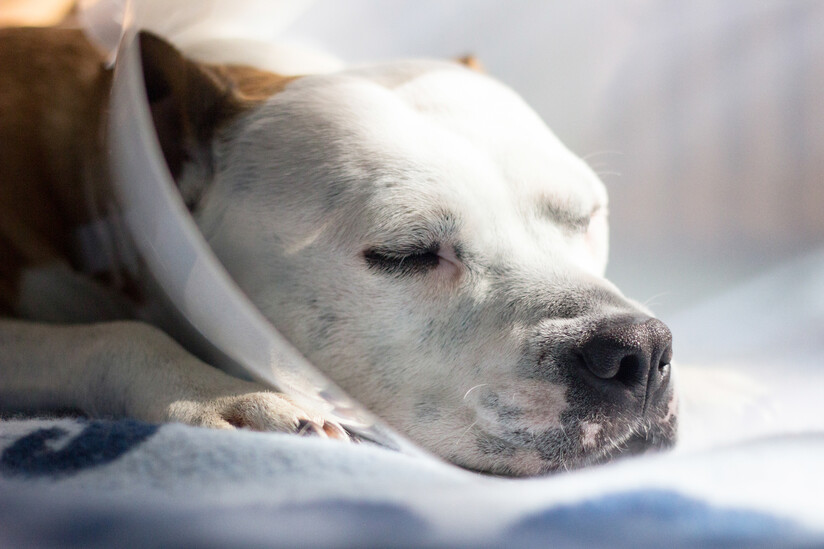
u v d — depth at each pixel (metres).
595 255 0.91
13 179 0.89
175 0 0.96
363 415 0.76
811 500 0.69
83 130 0.89
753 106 1.07
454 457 0.82
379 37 1.11
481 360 0.82
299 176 0.85
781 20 1.07
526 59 1.12
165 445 0.73
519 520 0.67
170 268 0.80
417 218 0.83
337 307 0.84
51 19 1.08
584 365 0.81
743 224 1.06
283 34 1.05
